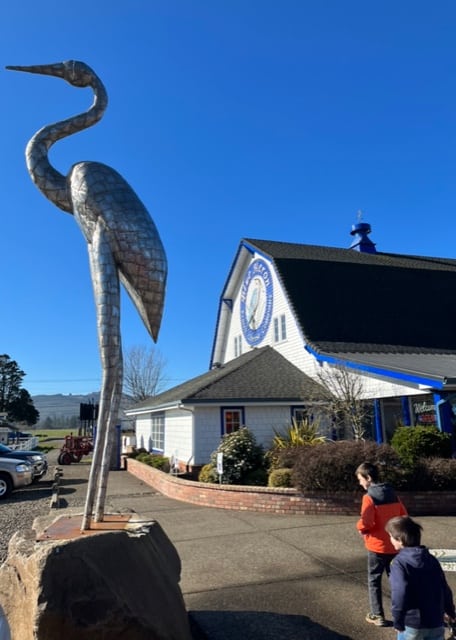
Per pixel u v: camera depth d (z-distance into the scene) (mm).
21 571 3713
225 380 16844
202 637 4500
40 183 5168
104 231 4613
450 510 9773
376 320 18984
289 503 10148
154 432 21969
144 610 3658
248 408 15930
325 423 16062
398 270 21344
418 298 20516
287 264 19953
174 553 4855
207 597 5484
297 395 15828
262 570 6391
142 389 53344
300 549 7367
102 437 4453
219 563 6711
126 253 4555
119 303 4570
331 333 17891
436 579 3309
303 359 18125
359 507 9844
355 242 26219
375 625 4676
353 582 5906
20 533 4359
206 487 11359
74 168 4953
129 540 4098
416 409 14344
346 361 14844
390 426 15992
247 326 23172
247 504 10562
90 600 3387
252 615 4973
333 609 5094
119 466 22109
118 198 4688
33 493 14695
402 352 17281
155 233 4719
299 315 18250
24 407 70500
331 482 10008
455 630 3520
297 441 13477
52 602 3297
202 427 15516
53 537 3902
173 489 12625
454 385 11383
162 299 4684
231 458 12594
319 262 20391
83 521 4234
